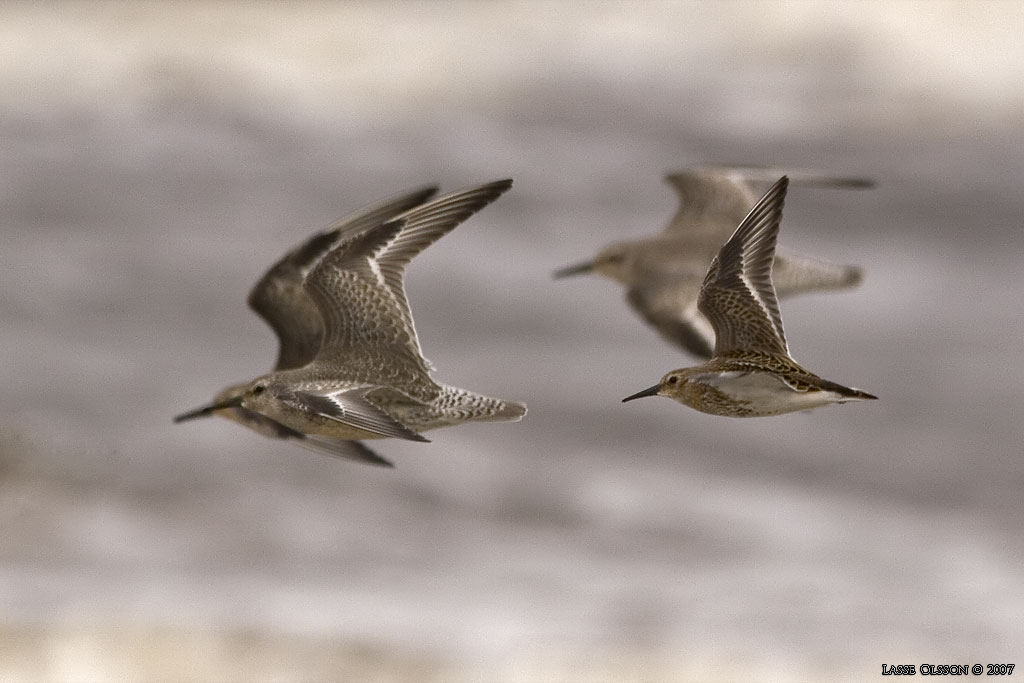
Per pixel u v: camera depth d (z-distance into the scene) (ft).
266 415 32.14
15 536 55.98
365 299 32.50
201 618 48.85
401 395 31.73
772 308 28.19
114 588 51.90
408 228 33.14
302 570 54.54
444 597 52.70
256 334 79.00
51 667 44.73
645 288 48.29
